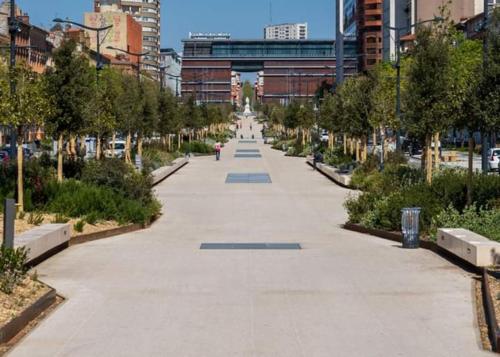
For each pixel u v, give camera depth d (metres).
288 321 11.00
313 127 88.44
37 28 88.56
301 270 15.73
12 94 21.83
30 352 9.34
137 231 23.23
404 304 12.21
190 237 21.84
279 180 44.91
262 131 143.00
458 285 13.79
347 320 11.08
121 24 157.50
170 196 35.34
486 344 9.72
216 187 40.19
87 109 28.52
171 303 12.30
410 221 19.05
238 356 9.11
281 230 23.72
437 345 9.67
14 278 11.88
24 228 18.62
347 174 43.22
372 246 19.64
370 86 46.06
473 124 20.06
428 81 28.17
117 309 11.84
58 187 23.66
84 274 15.15
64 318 11.22
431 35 29.25
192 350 9.39
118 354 9.23
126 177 27.22
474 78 20.33
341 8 149.88
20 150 21.77
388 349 9.46
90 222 22.17
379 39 144.00
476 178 22.34
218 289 13.57
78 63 28.42
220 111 133.88
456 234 16.61
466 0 115.56
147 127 50.25
